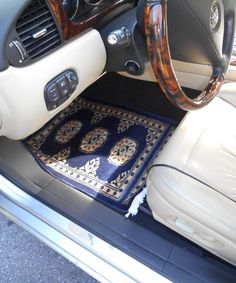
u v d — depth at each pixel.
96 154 1.30
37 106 0.78
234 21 0.92
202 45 0.88
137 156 1.29
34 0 0.69
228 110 0.96
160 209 0.81
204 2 0.78
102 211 1.02
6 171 1.04
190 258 0.85
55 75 0.78
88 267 0.86
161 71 0.69
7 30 0.64
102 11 0.86
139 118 1.43
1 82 0.69
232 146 0.87
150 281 0.79
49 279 1.10
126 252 0.86
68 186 1.14
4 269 1.12
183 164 0.80
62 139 1.36
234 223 0.71
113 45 0.84
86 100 1.52
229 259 0.79
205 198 0.74
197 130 0.89
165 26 0.64
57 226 0.92
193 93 1.25
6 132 0.85
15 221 1.00
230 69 1.07
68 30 0.78
